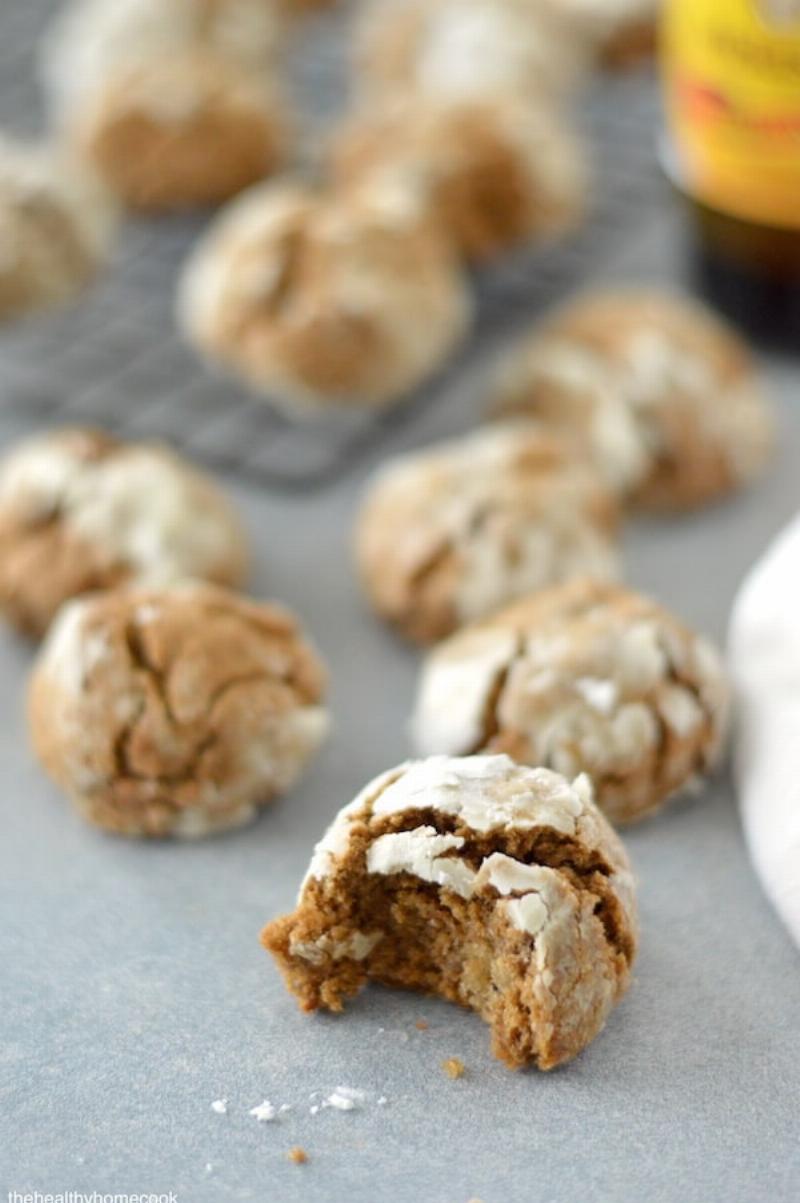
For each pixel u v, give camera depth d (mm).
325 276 482
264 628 421
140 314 532
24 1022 387
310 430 499
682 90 496
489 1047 381
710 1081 377
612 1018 385
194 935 400
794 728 413
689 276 526
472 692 412
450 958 383
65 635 416
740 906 402
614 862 378
